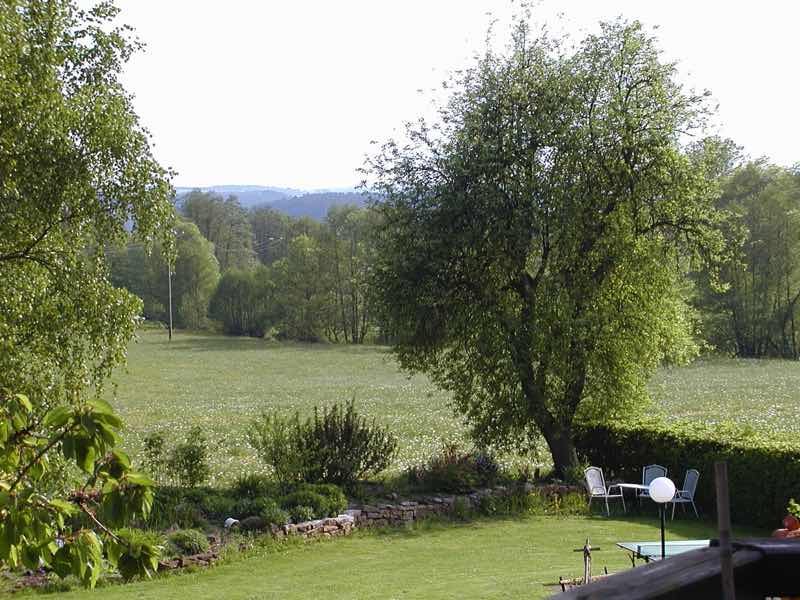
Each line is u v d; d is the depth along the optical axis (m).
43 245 15.46
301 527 15.73
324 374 72.38
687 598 2.28
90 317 15.65
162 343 105.12
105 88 15.70
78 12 15.69
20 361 14.77
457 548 15.20
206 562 13.84
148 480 3.70
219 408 46.56
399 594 11.52
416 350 20.75
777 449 16.78
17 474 4.01
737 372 60.53
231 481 20.95
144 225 16.16
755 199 70.88
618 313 20.00
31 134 14.27
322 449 18.53
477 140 19.44
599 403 20.91
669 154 19.41
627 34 19.66
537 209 19.25
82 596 11.89
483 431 21.02
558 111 19.67
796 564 2.57
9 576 12.28
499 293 20.42
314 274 104.88
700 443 18.69
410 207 20.23
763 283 71.94
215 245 129.75
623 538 15.95
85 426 3.53
